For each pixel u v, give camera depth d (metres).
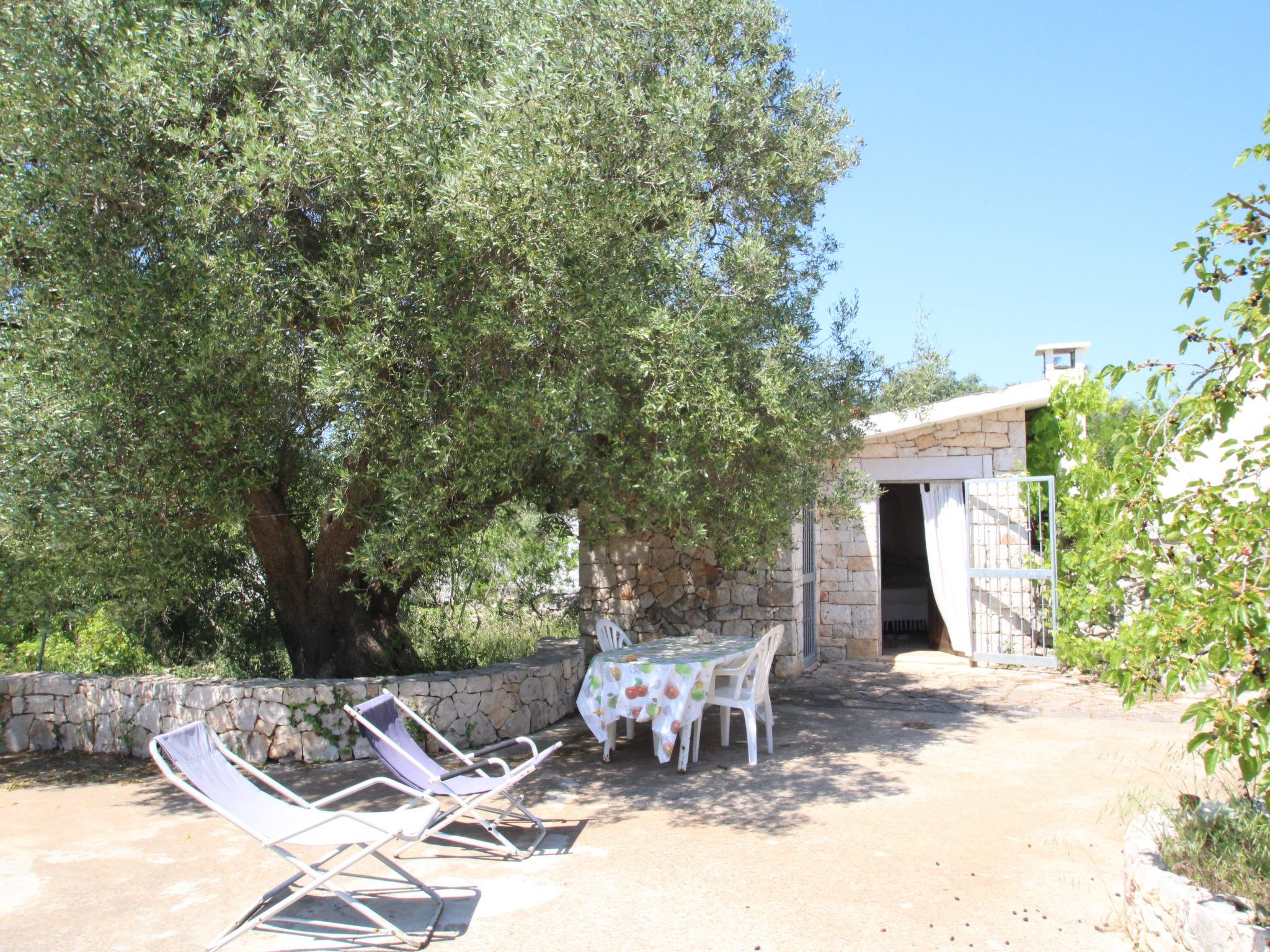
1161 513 3.56
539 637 12.15
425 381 5.64
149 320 5.30
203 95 5.75
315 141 5.27
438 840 5.27
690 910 4.23
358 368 5.34
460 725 7.36
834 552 11.80
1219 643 3.16
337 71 5.99
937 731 7.79
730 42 6.47
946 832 5.26
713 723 8.27
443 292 5.68
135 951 3.91
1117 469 3.68
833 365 7.19
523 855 4.94
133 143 5.45
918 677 10.47
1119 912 4.10
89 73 5.32
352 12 5.98
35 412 5.21
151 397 5.41
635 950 3.85
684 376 5.49
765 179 6.53
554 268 5.28
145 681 7.44
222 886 4.64
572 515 10.22
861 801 5.86
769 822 5.48
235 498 5.86
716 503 6.97
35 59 5.12
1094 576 10.08
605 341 5.46
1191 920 3.36
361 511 6.63
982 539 11.39
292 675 8.21
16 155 5.32
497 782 5.04
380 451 5.93
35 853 5.14
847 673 10.78
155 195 5.61
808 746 7.35
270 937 4.05
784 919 4.12
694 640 7.93
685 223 5.69
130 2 5.77
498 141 5.24
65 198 5.16
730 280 6.00
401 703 5.54
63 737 7.70
